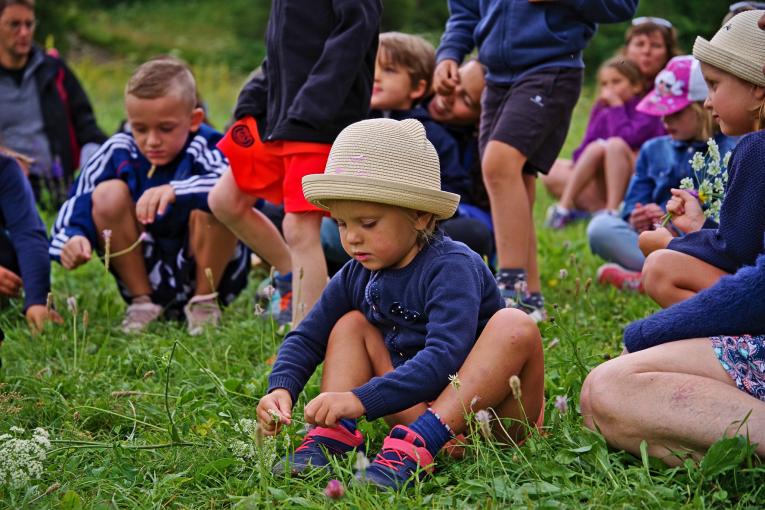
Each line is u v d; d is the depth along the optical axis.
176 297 4.49
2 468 2.52
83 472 2.73
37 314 4.23
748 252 2.81
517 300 3.85
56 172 7.13
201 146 4.49
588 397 2.71
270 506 2.34
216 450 2.80
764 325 2.62
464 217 4.64
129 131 5.00
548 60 4.17
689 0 12.03
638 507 2.35
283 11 3.76
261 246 4.25
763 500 2.40
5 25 7.07
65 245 4.25
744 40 2.93
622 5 4.18
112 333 4.31
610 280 5.03
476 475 2.54
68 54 19.22
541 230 6.75
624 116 7.12
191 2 27.84
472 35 4.64
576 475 2.56
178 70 4.45
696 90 4.80
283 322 4.21
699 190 3.40
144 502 2.50
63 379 3.50
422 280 2.66
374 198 2.54
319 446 2.66
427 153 2.69
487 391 2.56
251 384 3.39
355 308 2.85
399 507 2.35
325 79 3.62
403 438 2.54
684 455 2.53
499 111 4.29
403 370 2.54
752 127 3.00
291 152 3.70
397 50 4.64
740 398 2.51
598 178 7.19
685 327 2.69
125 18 26.56
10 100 7.23
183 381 3.47
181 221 4.39
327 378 2.74
